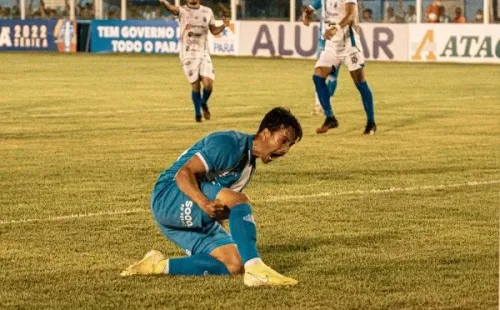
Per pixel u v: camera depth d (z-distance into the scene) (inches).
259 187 633.6
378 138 891.4
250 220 394.6
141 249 463.5
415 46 2087.8
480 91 1408.7
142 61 2059.5
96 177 666.8
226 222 492.4
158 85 1480.1
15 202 577.3
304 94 1347.2
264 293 383.9
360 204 577.9
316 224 521.7
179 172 395.2
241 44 2239.2
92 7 2455.7
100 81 1546.5
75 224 518.3
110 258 445.7
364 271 422.3
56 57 2183.8
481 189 631.8
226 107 1170.6
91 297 379.2
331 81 968.3
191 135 903.1
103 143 839.7
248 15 2305.6
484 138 895.1
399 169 711.7
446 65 1991.9
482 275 416.5
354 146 834.8
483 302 376.2
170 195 404.8
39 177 665.0
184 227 408.8
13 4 2516.0
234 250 408.2
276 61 2084.2
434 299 379.6
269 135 398.6
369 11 2183.8
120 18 2454.5
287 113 400.2
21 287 394.9
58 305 369.1
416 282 404.5
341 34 903.1
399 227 515.5
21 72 1724.9
